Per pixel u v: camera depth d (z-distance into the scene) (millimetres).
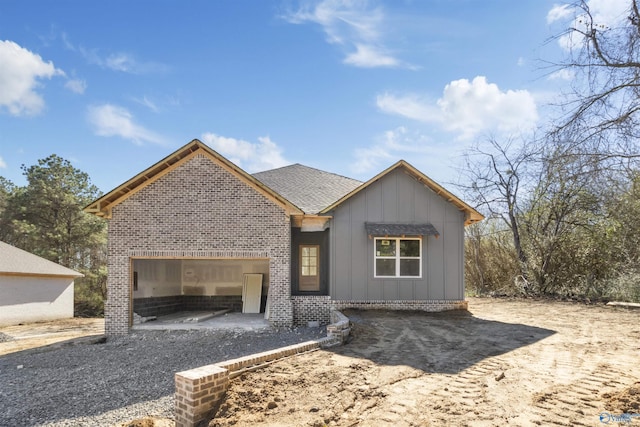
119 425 6766
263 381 7008
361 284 15992
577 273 21719
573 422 5027
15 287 20922
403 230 15703
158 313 18109
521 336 10609
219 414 6059
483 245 27141
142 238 14891
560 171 10320
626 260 19000
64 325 20844
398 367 7777
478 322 13055
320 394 6441
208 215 15086
